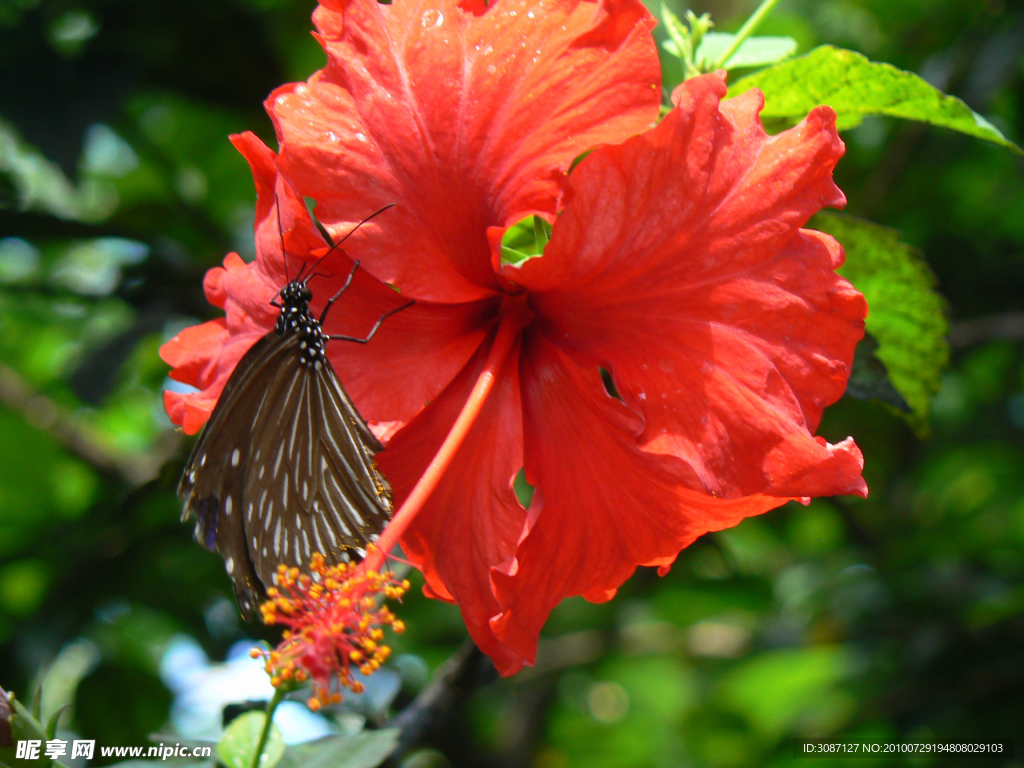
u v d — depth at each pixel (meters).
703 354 0.29
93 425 0.67
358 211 0.30
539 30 0.30
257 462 0.29
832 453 0.29
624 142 0.29
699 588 0.60
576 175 0.29
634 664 0.86
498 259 0.30
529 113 0.29
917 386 0.37
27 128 0.44
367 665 0.27
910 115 0.34
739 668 0.68
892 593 0.58
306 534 0.30
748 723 0.74
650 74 0.29
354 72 0.30
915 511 0.66
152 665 0.57
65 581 0.47
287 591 0.29
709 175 0.29
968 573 0.57
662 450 0.29
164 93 0.51
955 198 0.60
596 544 0.31
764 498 0.30
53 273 0.62
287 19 0.55
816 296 0.29
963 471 0.67
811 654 0.64
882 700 0.54
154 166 0.56
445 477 0.31
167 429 0.54
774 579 0.65
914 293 0.35
